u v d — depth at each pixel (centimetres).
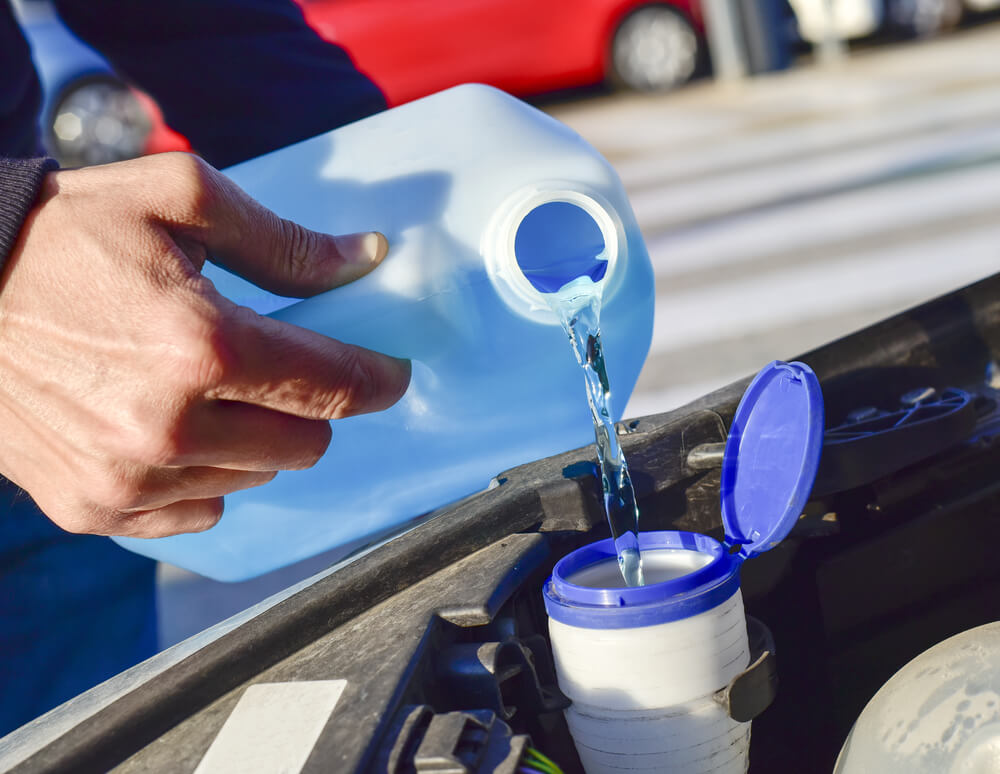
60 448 81
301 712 69
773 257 418
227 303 75
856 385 106
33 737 82
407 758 63
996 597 98
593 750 74
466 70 789
